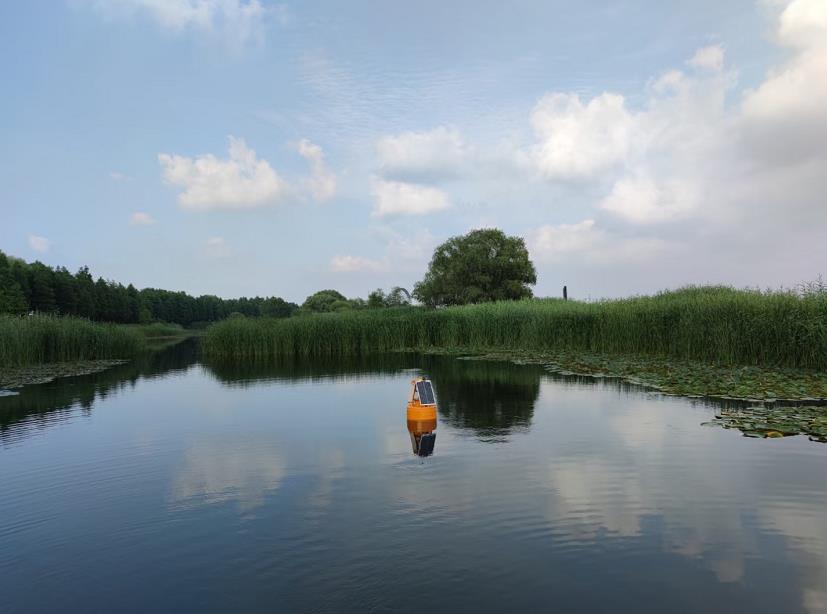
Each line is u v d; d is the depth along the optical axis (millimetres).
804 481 7023
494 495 6734
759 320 18031
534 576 4773
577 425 10484
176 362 28078
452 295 54625
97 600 4641
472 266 53531
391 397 14836
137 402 14922
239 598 4582
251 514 6398
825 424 9641
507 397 13758
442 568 4957
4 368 24578
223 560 5270
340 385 17453
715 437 9297
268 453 9148
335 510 6414
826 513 6012
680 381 15094
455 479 7391
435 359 25375
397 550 5332
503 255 54281
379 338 32500
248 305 148875
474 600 4422
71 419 12547
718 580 4652
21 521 6434
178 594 4691
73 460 9023
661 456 8242
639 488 6875
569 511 6184
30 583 4973
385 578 4816
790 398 12469
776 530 5605
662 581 4648
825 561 4945
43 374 22203
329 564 5102
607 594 4469
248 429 11102
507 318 30297
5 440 10484
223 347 30984
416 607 4344
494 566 4969
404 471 7828
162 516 6445
